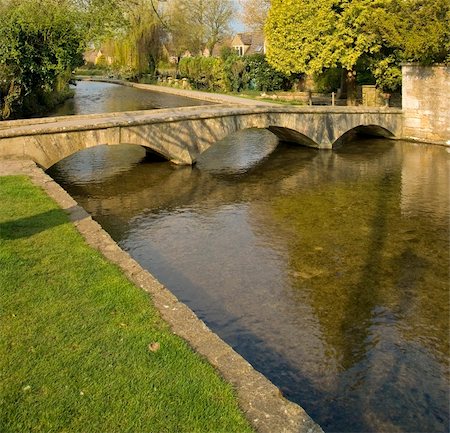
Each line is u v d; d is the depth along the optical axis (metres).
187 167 18.20
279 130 22.23
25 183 11.21
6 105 22.78
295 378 6.72
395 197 14.95
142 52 55.19
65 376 4.48
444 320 8.17
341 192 15.52
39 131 14.36
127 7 24.11
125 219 12.73
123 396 4.25
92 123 15.55
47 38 21.92
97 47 24.47
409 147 22.91
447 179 17.11
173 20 47.12
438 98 22.78
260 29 49.34
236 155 21.23
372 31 24.55
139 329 5.31
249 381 4.54
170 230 11.99
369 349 7.38
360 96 33.78
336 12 26.88
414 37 21.28
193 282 9.33
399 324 8.04
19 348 4.89
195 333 5.34
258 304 8.59
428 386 6.59
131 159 19.42
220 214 13.26
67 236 8.06
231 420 4.00
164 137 17.42
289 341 7.54
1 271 6.59
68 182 16.11
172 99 41.66
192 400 4.22
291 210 13.66
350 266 10.12
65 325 5.34
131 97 43.44
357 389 6.52
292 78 41.19
